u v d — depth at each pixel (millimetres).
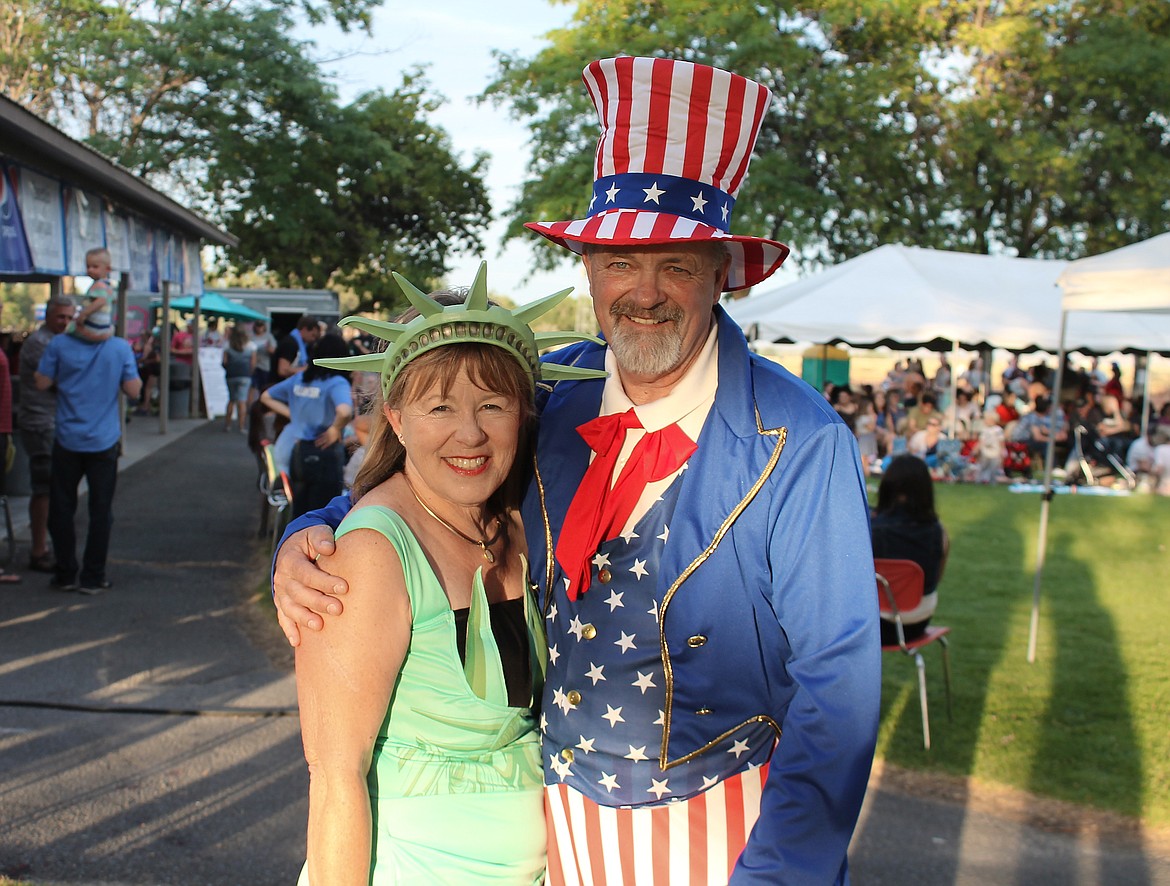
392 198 28391
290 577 1608
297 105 23984
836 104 18766
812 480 1628
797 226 18625
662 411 1741
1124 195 19922
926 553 4684
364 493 1837
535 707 1839
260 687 4840
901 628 4602
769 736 1743
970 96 20625
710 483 1692
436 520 1757
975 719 4766
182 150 23766
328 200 26516
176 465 12383
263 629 5812
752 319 12742
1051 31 20641
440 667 1650
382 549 1604
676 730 1700
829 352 16141
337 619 1569
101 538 6480
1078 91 19406
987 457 13898
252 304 21547
